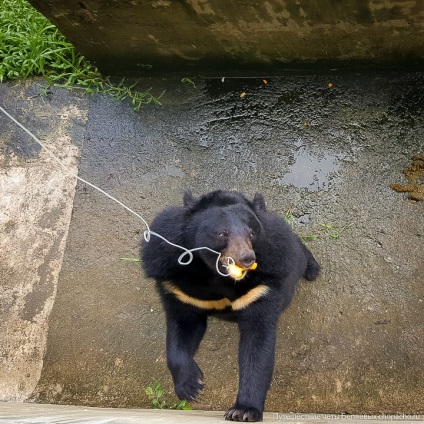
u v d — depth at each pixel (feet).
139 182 20.81
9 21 23.30
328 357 17.69
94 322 18.90
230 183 20.54
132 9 19.63
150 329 18.66
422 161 19.98
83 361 18.39
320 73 21.83
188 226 14.34
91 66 22.75
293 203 20.04
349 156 20.49
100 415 12.44
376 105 21.07
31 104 22.29
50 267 19.81
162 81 22.47
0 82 22.68
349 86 21.50
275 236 14.57
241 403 13.64
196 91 22.13
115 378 18.07
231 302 14.62
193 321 15.37
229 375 17.78
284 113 21.39
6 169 21.43
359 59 21.12
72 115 22.03
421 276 18.58
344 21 19.39
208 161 20.94
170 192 20.56
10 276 19.81
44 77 22.49
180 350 14.90
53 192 20.90
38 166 21.35
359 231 19.44
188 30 20.47
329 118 21.11
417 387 17.02
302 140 20.90
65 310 19.16
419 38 19.90
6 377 18.43
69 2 19.43
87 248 19.97
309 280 18.75
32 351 18.70
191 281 14.61
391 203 19.70
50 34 23.09
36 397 18.04
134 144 21.43
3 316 19.25
